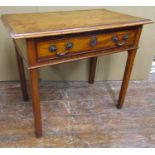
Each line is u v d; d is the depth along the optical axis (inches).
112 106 60.6
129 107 60.4
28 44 34.3
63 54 38.5
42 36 33.9
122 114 57.4
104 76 73.0
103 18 45.8
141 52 68.8
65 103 61.2
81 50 40.5
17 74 69.4
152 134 50.9
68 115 56.2
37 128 46.6
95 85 71.5
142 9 60.7
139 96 66.0
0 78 69.6
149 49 68.4
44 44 35.9
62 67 69.0
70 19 44.2
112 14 50.8
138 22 43.3
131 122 54.5
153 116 57.2
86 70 70.6
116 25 40.6
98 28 38.5
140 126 53.3
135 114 57.6
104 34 41.4
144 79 75.8
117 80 74.5
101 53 43.6
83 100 62.9
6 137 48.2
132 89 69.8
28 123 52.7
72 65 68.9
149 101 63.7
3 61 65.9
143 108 60.3
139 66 72.2
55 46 37.0
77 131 50.8
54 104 60.5
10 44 62.7
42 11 57.9
